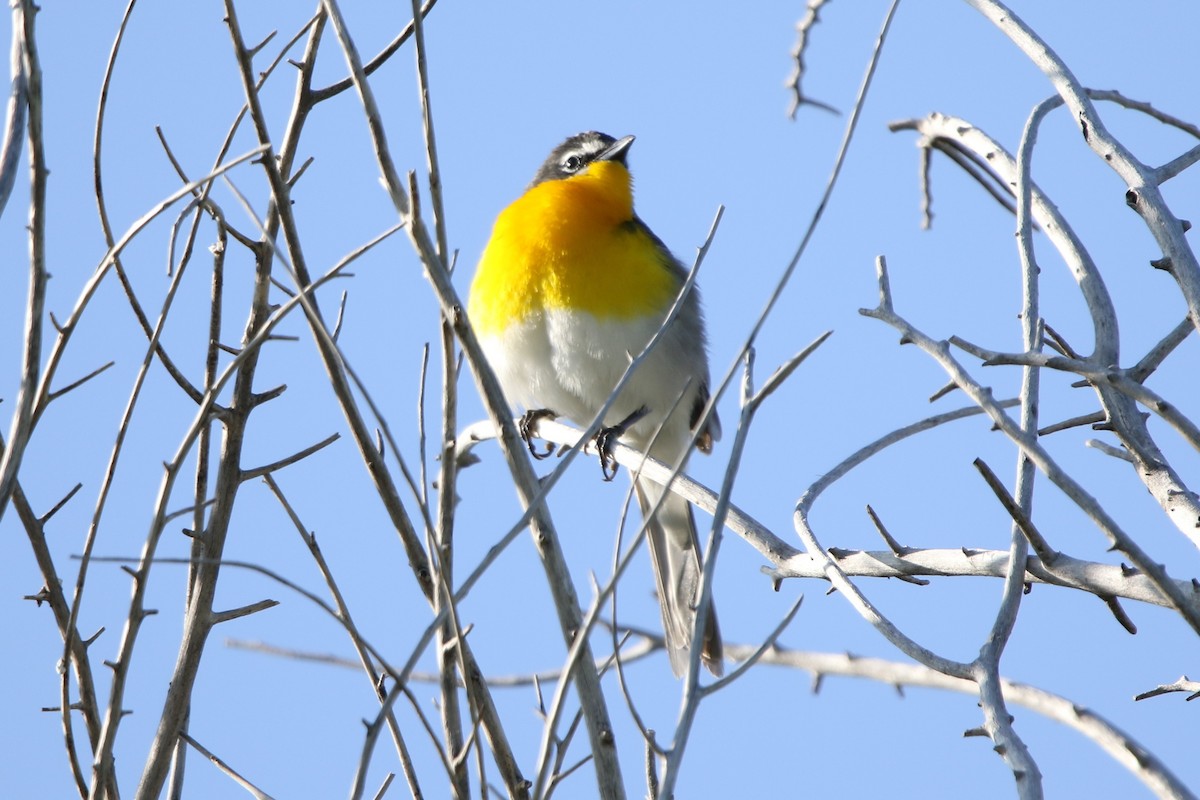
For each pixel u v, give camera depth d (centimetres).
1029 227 654
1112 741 547
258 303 692
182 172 668
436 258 552
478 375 561
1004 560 610
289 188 677
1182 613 491
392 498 645
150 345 589
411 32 709
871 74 511
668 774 445
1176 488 583
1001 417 534
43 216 518
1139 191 646
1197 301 614
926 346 571
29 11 519
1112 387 570
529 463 565
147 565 585
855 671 788
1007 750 485
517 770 595
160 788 643
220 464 679
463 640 596
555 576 556
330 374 650
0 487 506
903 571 647
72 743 603
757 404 496
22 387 518
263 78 691
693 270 536
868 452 671
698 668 466
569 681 492
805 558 675
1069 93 684
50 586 638
